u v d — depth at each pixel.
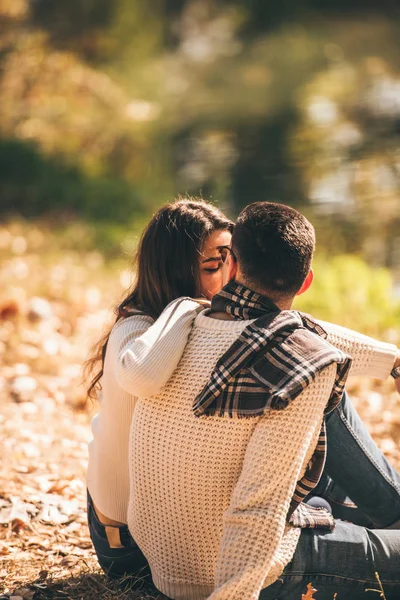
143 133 19.16
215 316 2.39
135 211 12.62
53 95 18.16
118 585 2.93
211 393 2.24
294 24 36.41
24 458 4.20
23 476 3.96
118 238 10.55
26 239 10.12
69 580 3.01
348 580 2.52
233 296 2.34
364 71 28.00
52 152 15.24
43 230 10.76
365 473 2.78
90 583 2.96
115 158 16.52
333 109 21.92
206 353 2.33
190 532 2.40
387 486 2.79
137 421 2.41
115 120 18.91
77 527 3.52
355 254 11.25
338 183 15.03
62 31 22.08
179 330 2.37
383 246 11.59
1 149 14.25
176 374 2.36
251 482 2.19
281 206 2.38
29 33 18.06
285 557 2.40
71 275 8.45
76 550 3.32
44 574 3.06
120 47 25.14
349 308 7.44
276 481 2.18
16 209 12.08
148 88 25.12
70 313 7.09
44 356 6.00
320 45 32.97
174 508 2.39
